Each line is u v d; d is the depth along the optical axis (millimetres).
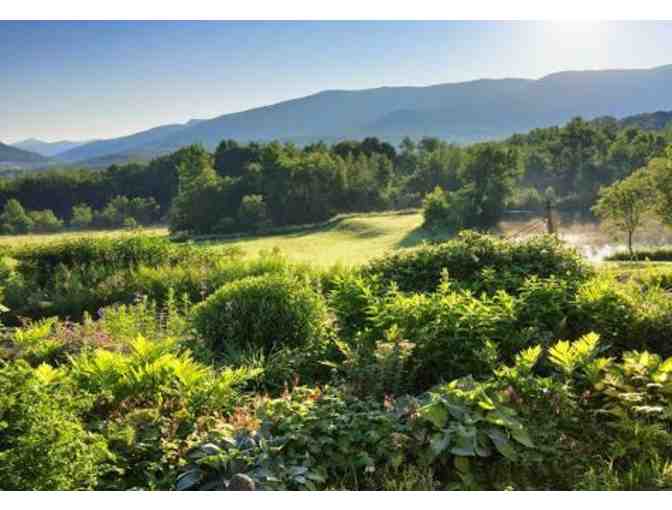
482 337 4793
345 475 3354
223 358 5605
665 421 3775
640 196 27016
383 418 3572
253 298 6043
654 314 5156
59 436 2912
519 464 3404
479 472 3402
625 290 5734
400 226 43812
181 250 12852
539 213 51062
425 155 77812
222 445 3342
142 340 4543
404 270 7203
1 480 2750
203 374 4176
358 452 3430
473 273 7066
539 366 4645
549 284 5688
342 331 5871
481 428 3510
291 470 3170
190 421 3680
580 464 3480
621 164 57594
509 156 52625
